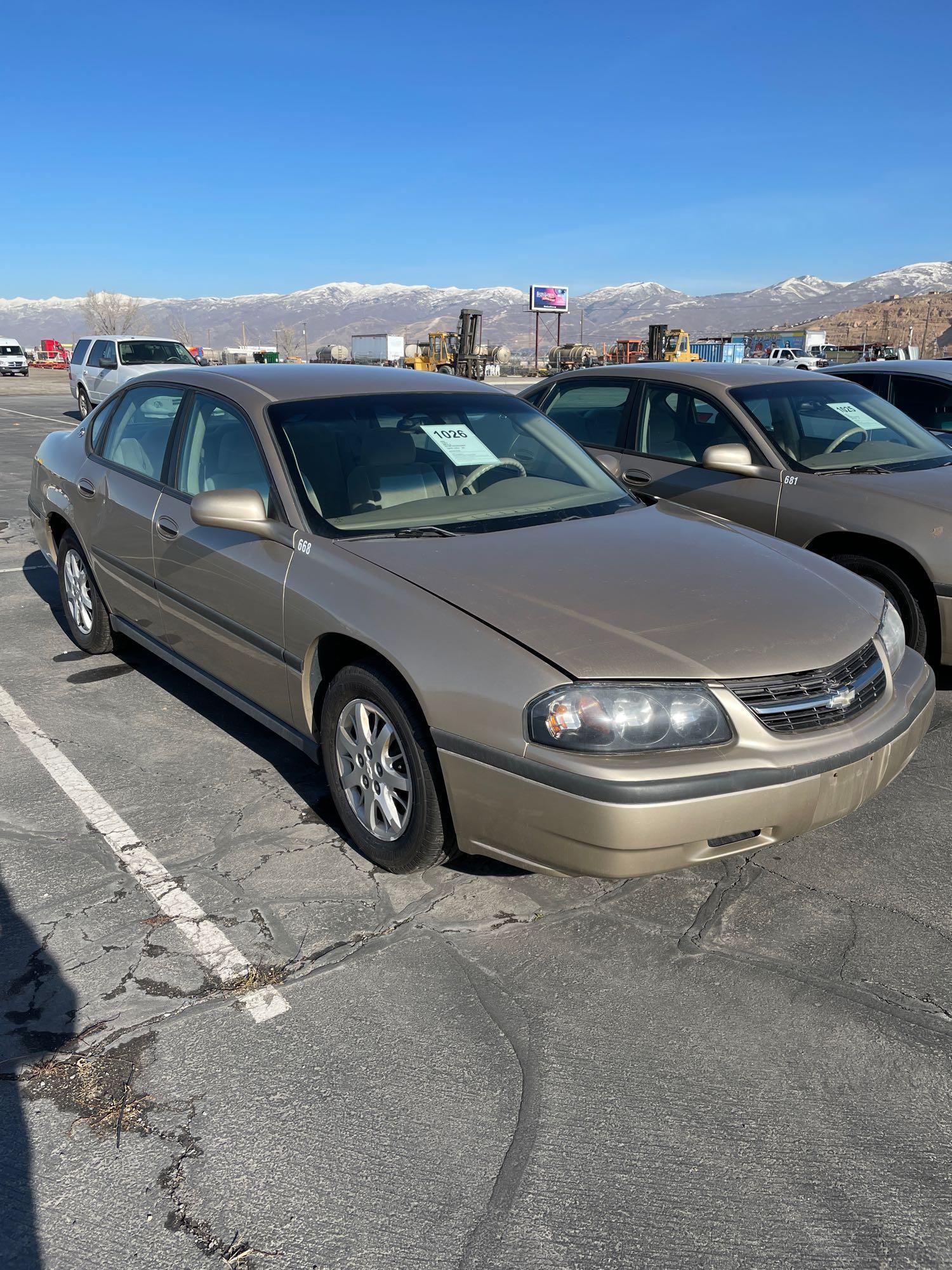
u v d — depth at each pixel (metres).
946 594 4.51
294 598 3.22
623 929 2.86
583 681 2.51
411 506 3.47
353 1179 1.97
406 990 2.56
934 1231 1.86
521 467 3.86
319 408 3.76
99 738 4.18
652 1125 2.12
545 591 2.87
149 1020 2.44
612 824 2.45
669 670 2.55
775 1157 2.04
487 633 2.69
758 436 5.31
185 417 4.18
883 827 3.50
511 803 2.61
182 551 3.89
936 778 3.90
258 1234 1.85
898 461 5.29
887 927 2.88
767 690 2.62
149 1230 1.85
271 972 2.63
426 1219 1.88
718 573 3.08
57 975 2.61
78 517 4.88
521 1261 1.79
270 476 3.50
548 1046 2.37
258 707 3.69
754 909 2.97
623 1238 1.84
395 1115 2.14
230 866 3.17
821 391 5.76
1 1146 2.05
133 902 2.96
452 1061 2.31
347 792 3.21
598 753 2.48
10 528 8.91
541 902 2.99
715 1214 1.90
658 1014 2.48
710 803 2.48
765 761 2.56
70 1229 1.86
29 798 3.63
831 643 2.79
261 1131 2.10
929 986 2.60
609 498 3.86
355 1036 2.39
